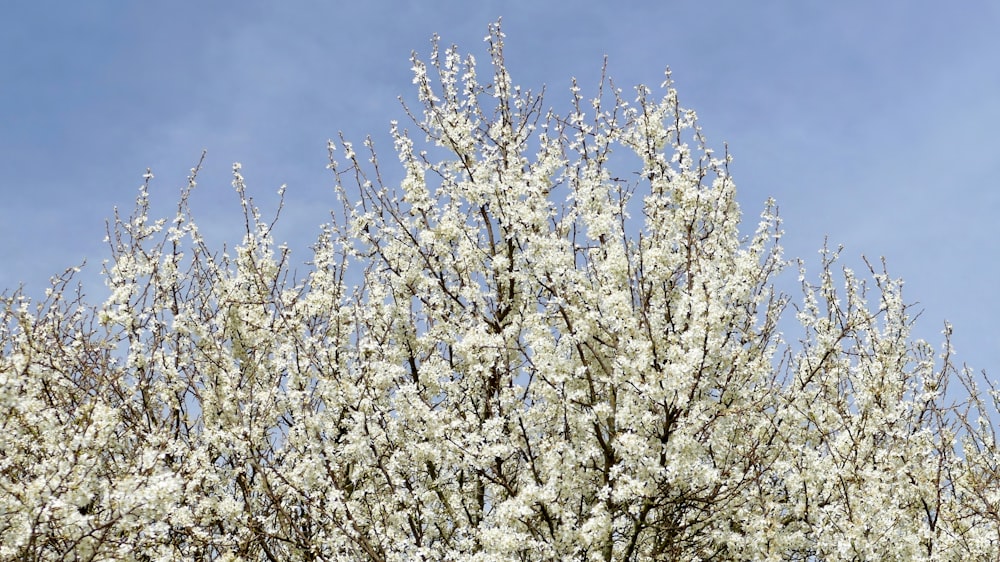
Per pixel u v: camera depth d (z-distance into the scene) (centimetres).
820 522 1016
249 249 1301
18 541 770
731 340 1095
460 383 1146
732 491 973
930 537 1060
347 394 1034
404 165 1230
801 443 1173
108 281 1189
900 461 1129
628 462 935
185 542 1030
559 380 973
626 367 965
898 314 1277
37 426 946
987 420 1293
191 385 1168
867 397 1162
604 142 1243
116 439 992
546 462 983
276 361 1184
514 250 1225
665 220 1123
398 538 991
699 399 984
